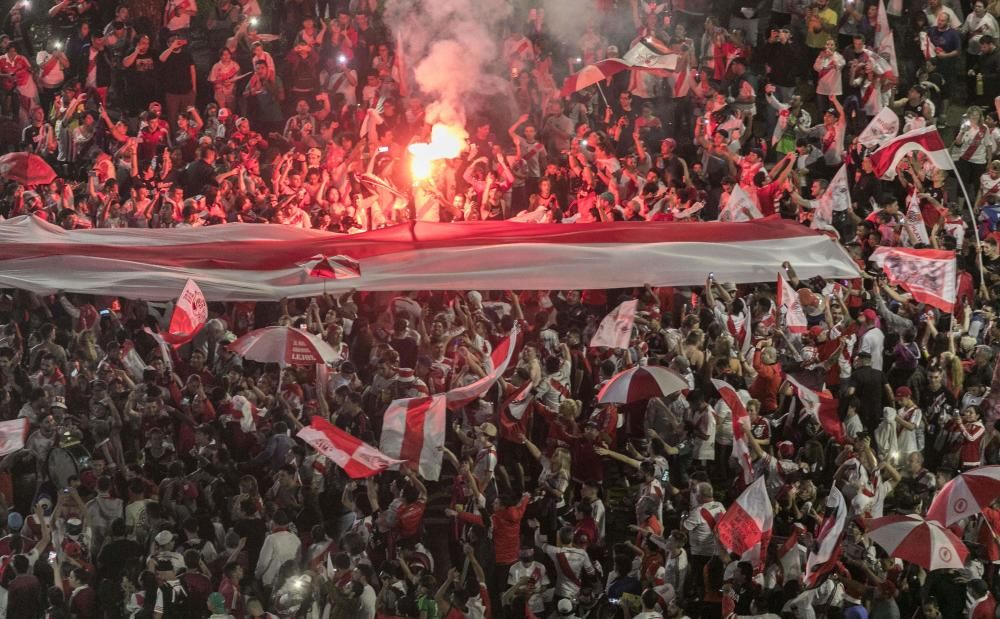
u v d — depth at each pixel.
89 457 73.06
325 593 61.91
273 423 73.19
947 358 79.12
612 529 73.69
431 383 78.75
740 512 62.28
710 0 122.00
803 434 75.50
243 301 90.69
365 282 89.88
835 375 80.12
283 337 74.38
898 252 84.44
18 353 81.81
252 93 115.62
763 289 90.88
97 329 86.94
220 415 74.38
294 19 121.88
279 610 61.19
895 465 75.44
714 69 115.94
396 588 61.97
